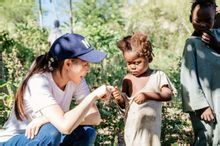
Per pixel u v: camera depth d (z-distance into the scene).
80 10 17.89
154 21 23.20
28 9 24.48
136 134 3.92
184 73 4.45
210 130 4.36
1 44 8.41
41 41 12.57
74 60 3.49
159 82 3.92
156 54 12.93
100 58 3.47
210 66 4.36
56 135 3.52
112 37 9.88
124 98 3.94
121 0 22.55
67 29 15.05
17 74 8.37
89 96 3.47
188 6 22.47
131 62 3.90
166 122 6.11
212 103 4.36
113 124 5.97
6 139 3.64
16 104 3.60
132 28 23.19
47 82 3.53
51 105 3.45
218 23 4.63
